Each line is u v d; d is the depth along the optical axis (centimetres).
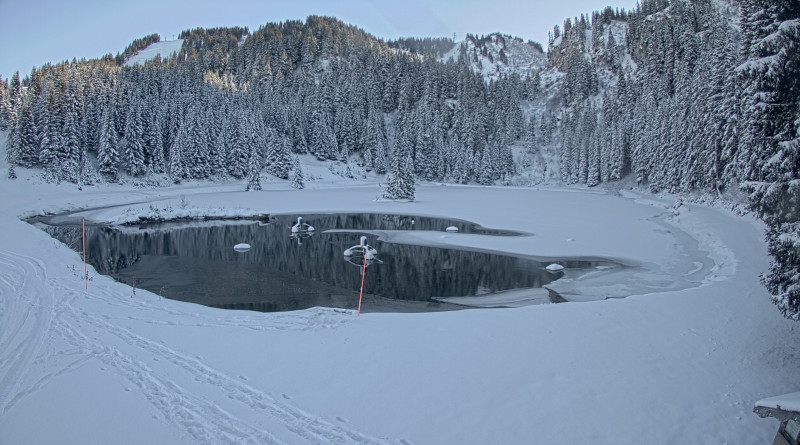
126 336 941
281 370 791
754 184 918
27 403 666
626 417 644
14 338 916
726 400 698
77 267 1636
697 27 10519
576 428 614
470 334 977
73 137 5575
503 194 6619
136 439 583
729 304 1186
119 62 17575
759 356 856
